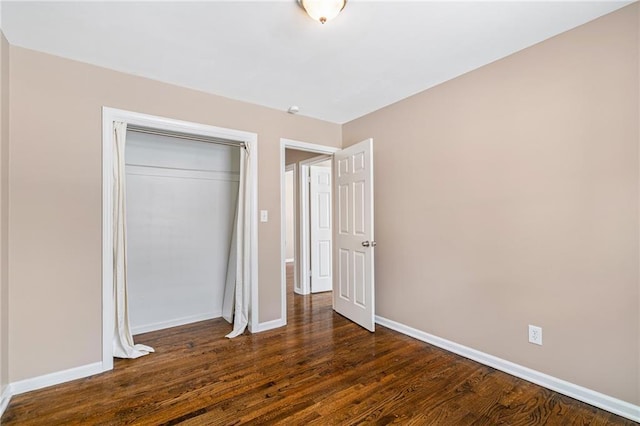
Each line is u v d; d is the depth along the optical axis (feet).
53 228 7.10
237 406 6.19
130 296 10.14
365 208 10.36
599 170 6.05
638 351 5.65
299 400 6.38
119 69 7.90
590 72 6.14
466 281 8.25
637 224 5.64
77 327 7.32
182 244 11.17
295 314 12.04
